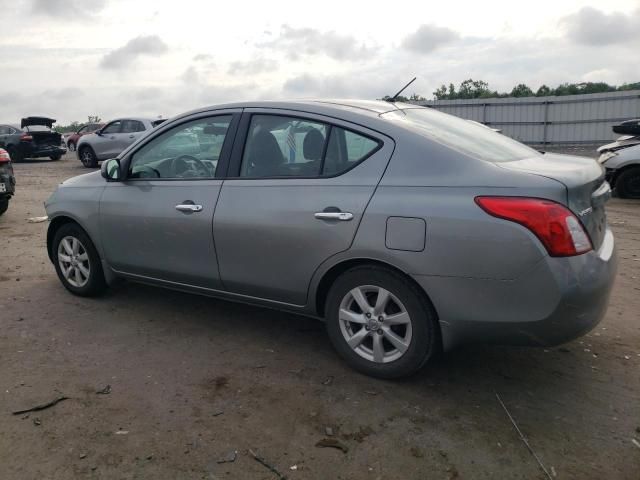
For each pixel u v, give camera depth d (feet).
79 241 15.94
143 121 58.70
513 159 11.18
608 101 72.79
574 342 13.21
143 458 8.96
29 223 28.48
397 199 10.44
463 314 10.06
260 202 12.07
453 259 9.91
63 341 13.37
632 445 9.27
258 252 12.18
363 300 11.24
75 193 15.79
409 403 10.58
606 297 10.13
